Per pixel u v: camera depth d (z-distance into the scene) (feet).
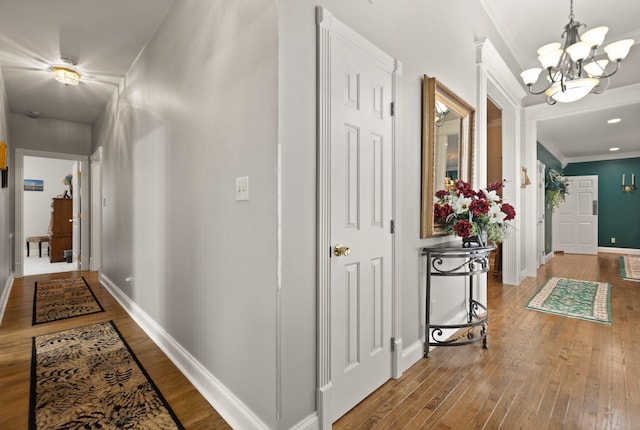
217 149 5.45
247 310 4.70
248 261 4.66
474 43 9.60
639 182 24.97
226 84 5.17
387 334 6.20
